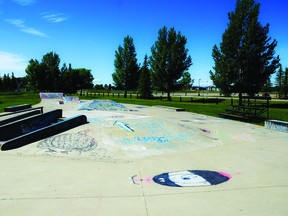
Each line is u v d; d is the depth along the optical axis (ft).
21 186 16.11
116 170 19.98
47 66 199.62
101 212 12.71
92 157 24.36
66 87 198.39
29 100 121.49
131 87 167.22
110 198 14.44
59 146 27.66
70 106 81.87
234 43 89.76
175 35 131.95
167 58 131.13
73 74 199.72
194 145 29.22
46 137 30.73
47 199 14.19
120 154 25.58
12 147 26.13
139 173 19.26
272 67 89.04
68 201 13.97
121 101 111.14
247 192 15.25
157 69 131.95
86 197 14.55
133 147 27.94
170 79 131.34
